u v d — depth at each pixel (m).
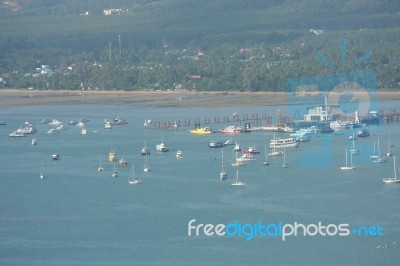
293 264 197.25
